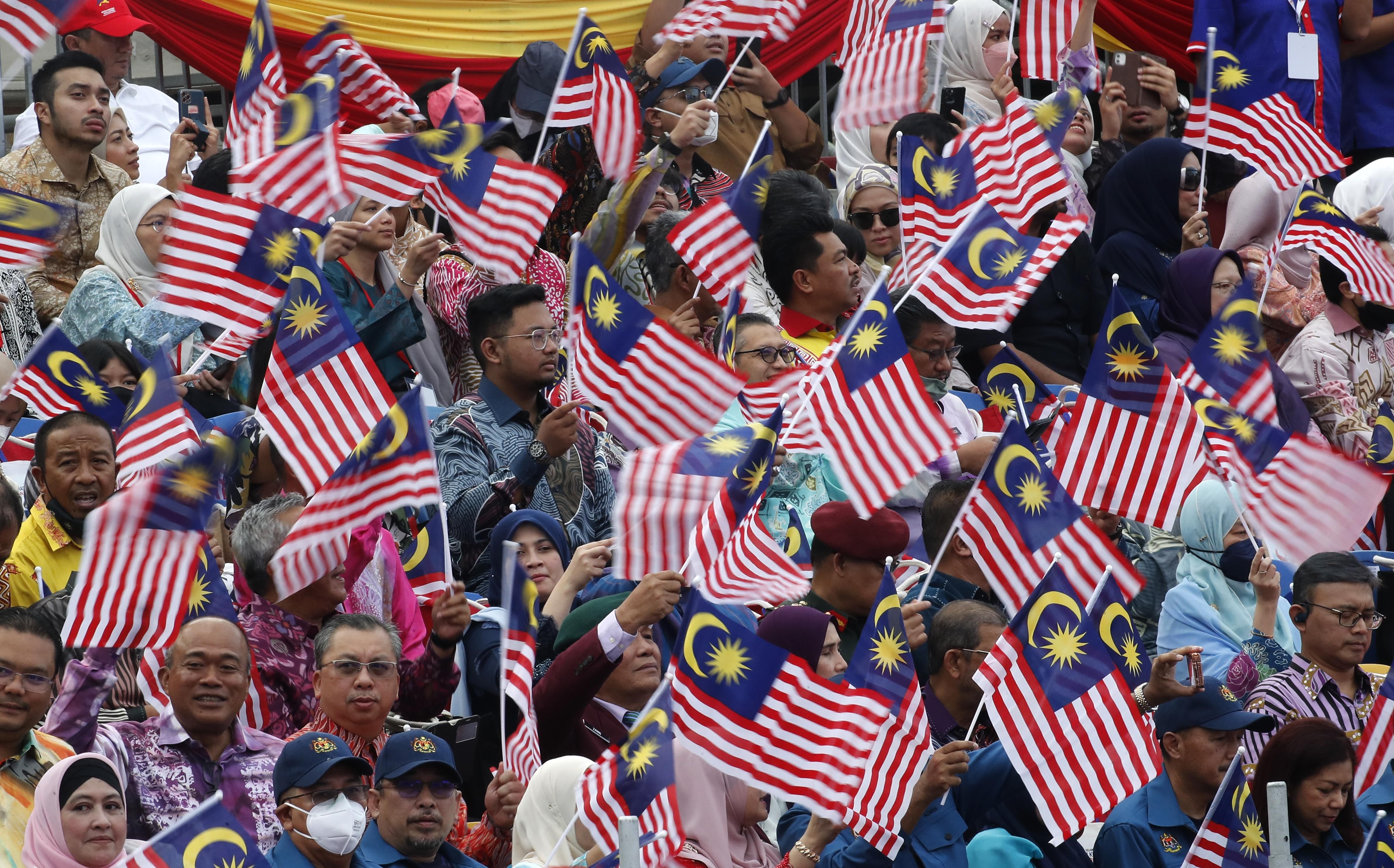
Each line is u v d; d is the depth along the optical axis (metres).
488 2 51.22
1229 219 48.22
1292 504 34.81
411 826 25.06
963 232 34.44
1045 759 27.89
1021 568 30.34
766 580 30.59
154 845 22.48
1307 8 50.25
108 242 38.94
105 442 31.12
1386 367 42.94
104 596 27.47
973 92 49.12
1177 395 32.75
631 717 29.59
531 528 32.06
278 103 35.75
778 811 30.48
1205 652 34.44
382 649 27.52
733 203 37.62
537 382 34.81
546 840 26.33
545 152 44.56
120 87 47.31
